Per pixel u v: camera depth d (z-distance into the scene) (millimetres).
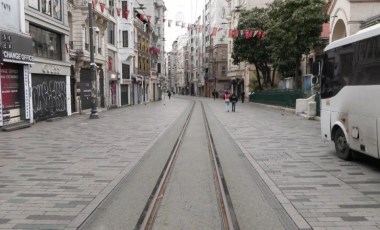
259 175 9086
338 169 9617
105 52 39438
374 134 9008
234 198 7246
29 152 12359
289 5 33438
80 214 6340
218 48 85938
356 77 9875
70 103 29219
